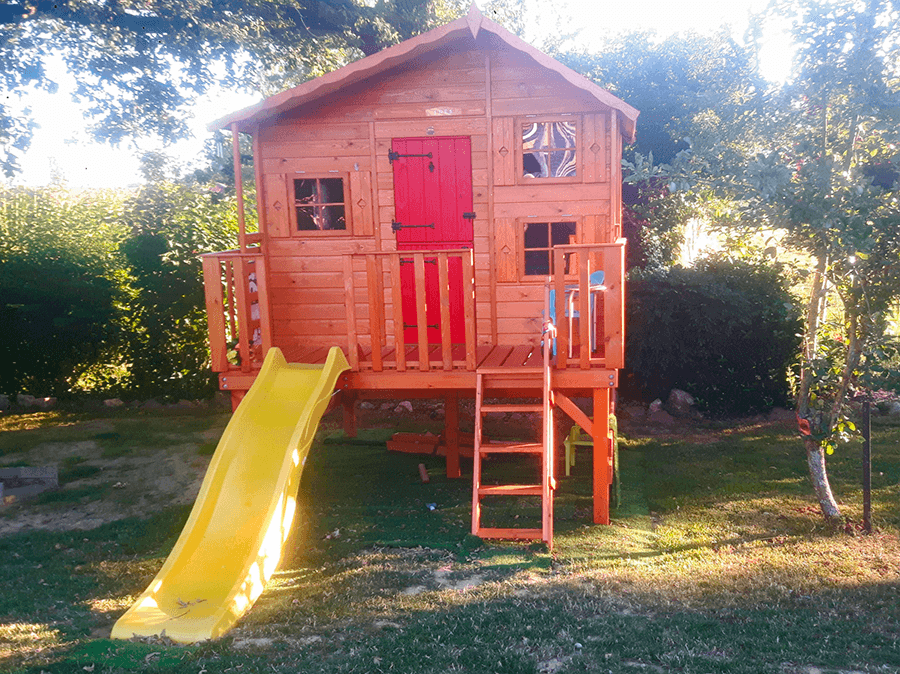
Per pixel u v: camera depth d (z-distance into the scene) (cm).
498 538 848
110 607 687
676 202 1641
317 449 1300
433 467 1191
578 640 556
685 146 1630
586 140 940
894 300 837
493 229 970
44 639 600
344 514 966
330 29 1825
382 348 990
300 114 982
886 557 777
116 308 1599
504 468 1187
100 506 1041
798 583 705
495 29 866
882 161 839
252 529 744
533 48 869
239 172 962
